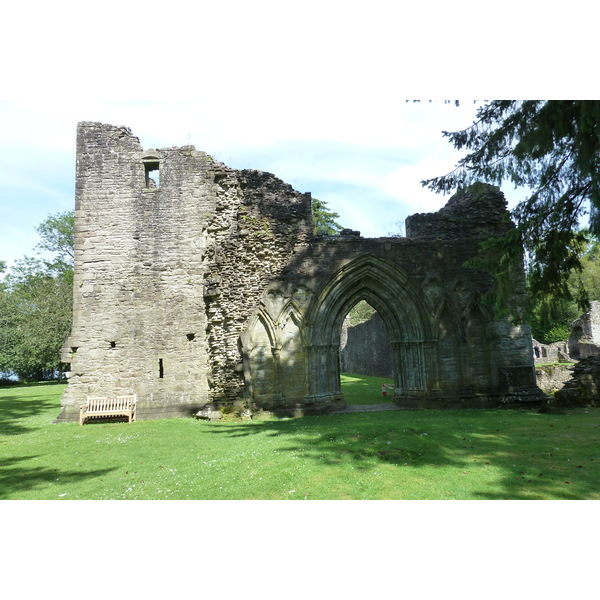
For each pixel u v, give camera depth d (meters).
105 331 14.94
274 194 15.68
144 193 15.69
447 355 15.08
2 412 17.19
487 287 15.39
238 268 14.95
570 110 8.35
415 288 15.15
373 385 24.06
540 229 10.27
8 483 7.20
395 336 15.57
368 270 15.28
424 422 10.79
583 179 9.70
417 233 15.98
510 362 14.91
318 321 14.87
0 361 35.28
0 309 37.00
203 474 7.26
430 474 6.73
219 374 14.57
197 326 15.04
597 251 12.83
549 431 9.48
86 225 15.45
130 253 15.35
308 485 6.41
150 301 15.13
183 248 15.42
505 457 7.52
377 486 6.30
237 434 10.74
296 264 15.12
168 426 12.59
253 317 14.62
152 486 6.78
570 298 11.14
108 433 11.72
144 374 14.74
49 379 41.91
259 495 6.12
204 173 15.83
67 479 7.36
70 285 38.25
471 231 15.77
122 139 15.91
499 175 10.23
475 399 14.66
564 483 6.16
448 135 10.62
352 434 9.03
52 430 12.52
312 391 14.40
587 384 13.25
